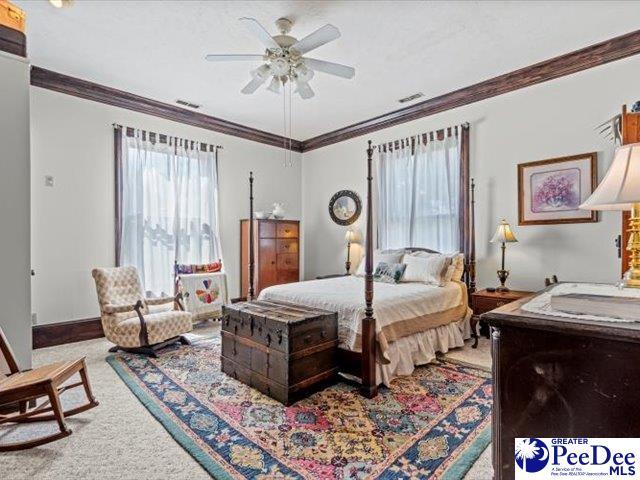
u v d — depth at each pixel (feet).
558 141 11.82
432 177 15.03
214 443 6.37
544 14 9.07
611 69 10.77
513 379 3.73
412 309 10.11
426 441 6.41
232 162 18.12
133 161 14.55
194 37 10.05
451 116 14.55
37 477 5.47
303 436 6.60
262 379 8.46
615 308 3.62
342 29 9.70
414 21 9.36
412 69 12.06
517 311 4.03
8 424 7.03
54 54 10.98
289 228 18.83
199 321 15.44
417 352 10.17
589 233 11.19
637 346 3.15
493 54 11.10
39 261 12.24
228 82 13.00
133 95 14.11
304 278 21.38
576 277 11.43
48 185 12.46
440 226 14.75
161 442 6.41
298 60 9.23
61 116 12.76
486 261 13.48
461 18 9.23
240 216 18.43
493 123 13.33
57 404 6.25
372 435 6.63
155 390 8.64
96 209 13.56
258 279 17.37
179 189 15.88
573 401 3.44
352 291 10.90
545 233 12.07
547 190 12.01
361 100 14.76
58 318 12.61
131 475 5.51
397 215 16.28
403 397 8.20
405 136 16.22
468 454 6.00
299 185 21.36
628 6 8.75
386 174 16.79
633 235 4.94
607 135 10.87
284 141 20.16
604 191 4.43
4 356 6.61
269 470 5.63
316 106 15.47
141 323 11.07
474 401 7.97
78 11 8.81
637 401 3.16
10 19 7.00
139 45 10.46
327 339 8.71
